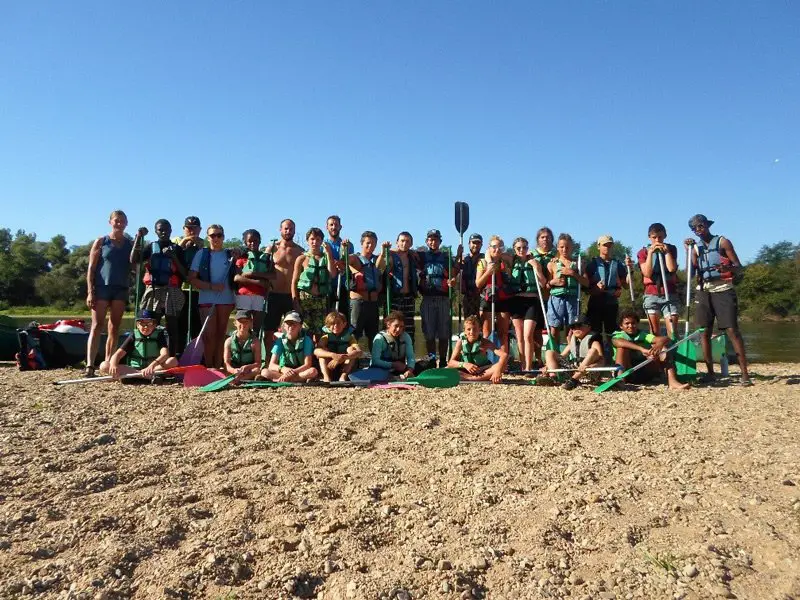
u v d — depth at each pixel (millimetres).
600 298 9273
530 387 7965
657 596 2795
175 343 9094
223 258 9047
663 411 6184
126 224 8797
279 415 6004
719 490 3922
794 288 55469
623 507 3713
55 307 73812
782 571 2957
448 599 2791
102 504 3715
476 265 10648
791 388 7688
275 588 2871
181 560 3055
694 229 8523
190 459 4594
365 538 3354
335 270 9234
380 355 8547
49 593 2764
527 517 3594
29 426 5434
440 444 5016
